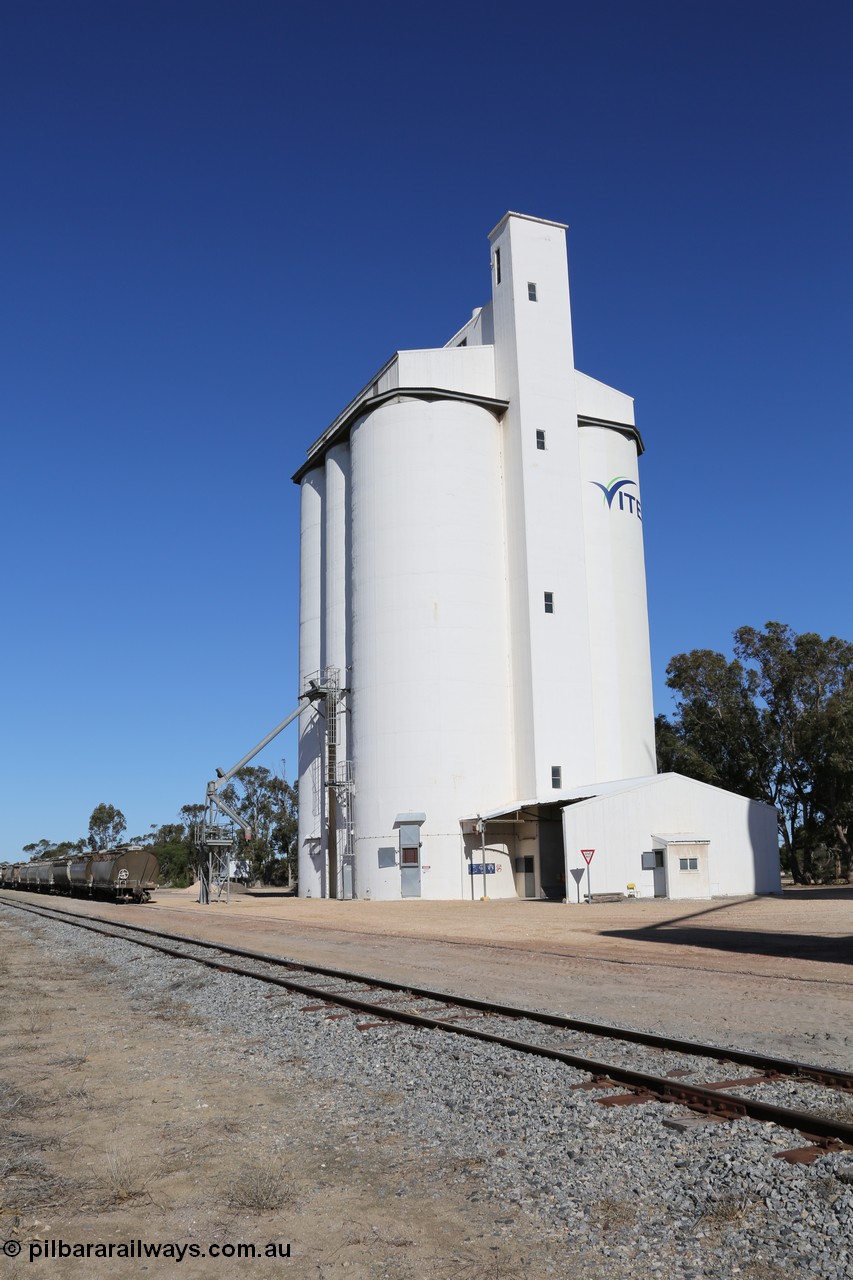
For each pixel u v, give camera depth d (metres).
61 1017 15.81
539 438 59.44
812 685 72.81
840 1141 7.68
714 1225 6.45
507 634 59.09
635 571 64.62
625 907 41.72
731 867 47.94
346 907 50.62
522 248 61.47
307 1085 10.68
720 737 75.94
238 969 20.34
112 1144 8.59
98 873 61.59
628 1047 12.01
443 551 57.78
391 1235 6.51
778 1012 14.63
